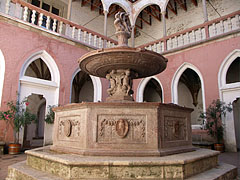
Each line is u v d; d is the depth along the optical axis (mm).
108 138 3936
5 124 8820
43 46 11031
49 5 17203
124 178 3232
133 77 5645
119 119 4004
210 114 10367
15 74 9703
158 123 4004
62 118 4805
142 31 22062
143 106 4020
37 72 16656
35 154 4105
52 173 3596
